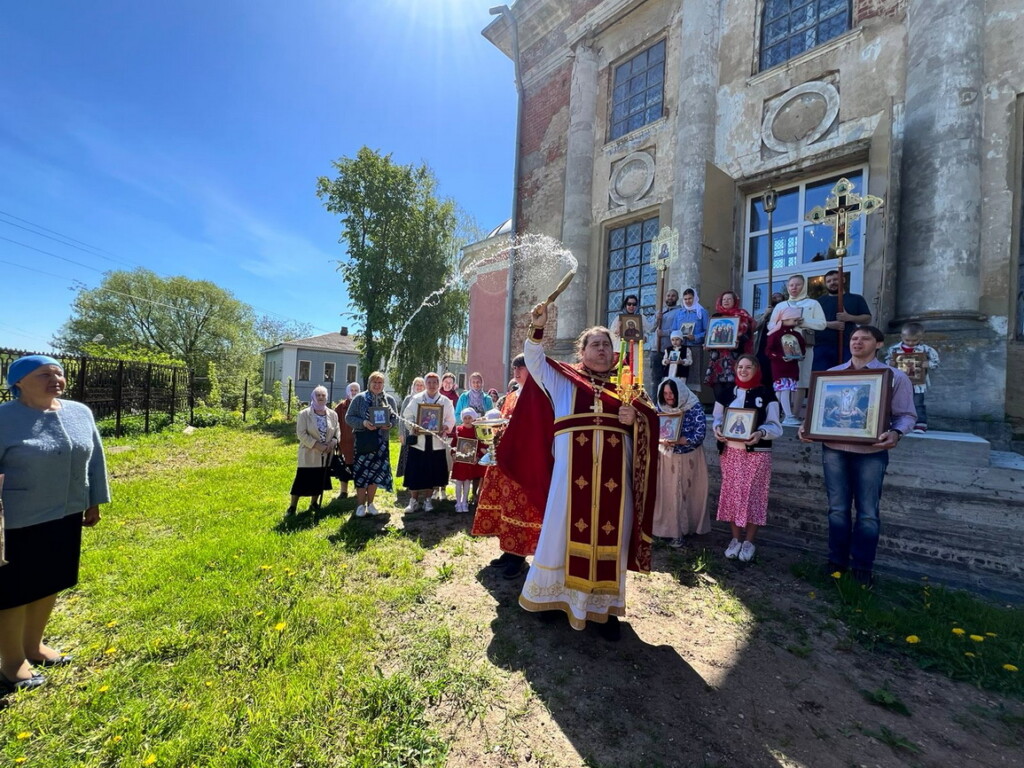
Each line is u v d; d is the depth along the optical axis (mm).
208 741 2057
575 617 2807
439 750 2043
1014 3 5008
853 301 4980
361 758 1979
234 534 4680
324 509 5688
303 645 2770
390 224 18766
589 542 2783
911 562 3881
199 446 11719
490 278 14594
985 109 5105
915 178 5328
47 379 2488
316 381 39469
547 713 2273
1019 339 4949
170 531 4918
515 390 4816
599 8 9531
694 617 3191
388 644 2840
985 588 3562
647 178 8625
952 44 5121
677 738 2113
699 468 4766
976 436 4301
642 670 2604
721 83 7594
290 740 2072
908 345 4566
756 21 7293
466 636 2922
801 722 2223
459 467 5480
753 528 4148
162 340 39844
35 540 2430
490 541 4578
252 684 2428
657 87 8742
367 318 18719
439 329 19594
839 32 6430
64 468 2514
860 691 2451
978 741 2117
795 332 4977
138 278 39719
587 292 9641
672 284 7512
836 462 3717
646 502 2920
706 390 6918
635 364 3125
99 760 1986
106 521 5102
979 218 5020
